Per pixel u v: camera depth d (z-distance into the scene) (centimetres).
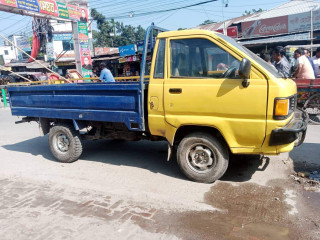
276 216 318
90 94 460
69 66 2877
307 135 647
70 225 313
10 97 579
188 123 387
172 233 294
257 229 296
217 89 365
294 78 781
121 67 2117
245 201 353
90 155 573
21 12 1170
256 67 348
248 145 369
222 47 369
